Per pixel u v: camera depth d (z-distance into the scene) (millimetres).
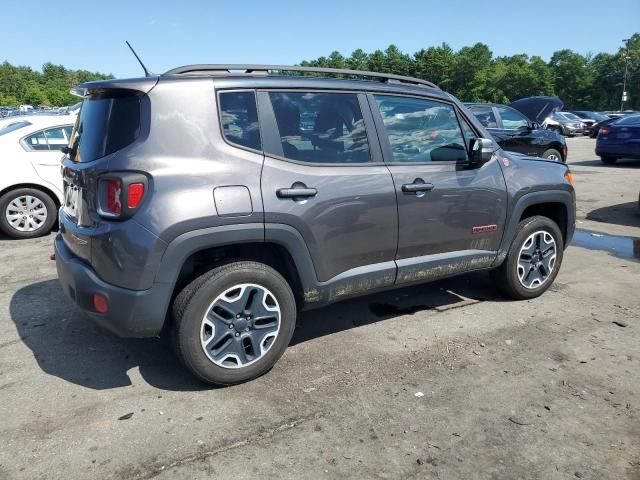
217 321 3180
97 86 3176
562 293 5086
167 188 2939
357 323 4348
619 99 91250
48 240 7004
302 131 3451
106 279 2998
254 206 3141
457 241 4191
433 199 3951
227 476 2537
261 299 3297
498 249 4512
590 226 8141
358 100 3740
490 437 2850
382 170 3727
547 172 4766
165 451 2705
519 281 4738
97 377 3443
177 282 3230
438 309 4652
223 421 2965
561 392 3299
